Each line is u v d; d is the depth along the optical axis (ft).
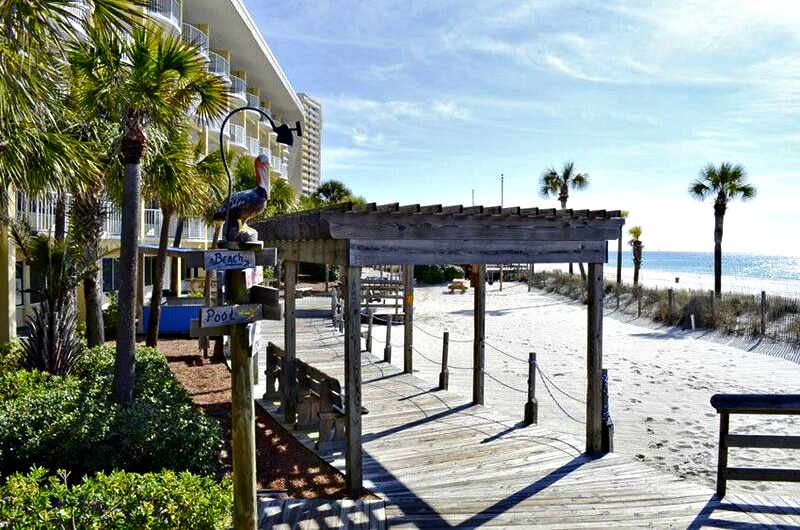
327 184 130.72
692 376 45.50
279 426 27.73
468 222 22.02
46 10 18.04
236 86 100.17
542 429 27.27
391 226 20.75
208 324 12.03
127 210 24.76
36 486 13.56
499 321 82.12
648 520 17.83
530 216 22.57
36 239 31.27
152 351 35.76
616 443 29.35
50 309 30.86
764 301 63.77
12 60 19.48
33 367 30.09
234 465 12.88
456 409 30.83
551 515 18.17
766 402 18.49
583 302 104.17
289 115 153.89
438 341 63.26
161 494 13.35
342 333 61.62
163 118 26.20
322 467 22.44
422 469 22.13
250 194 13.88
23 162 24.98
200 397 32.65
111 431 19.62
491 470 22.02
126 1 19.08
